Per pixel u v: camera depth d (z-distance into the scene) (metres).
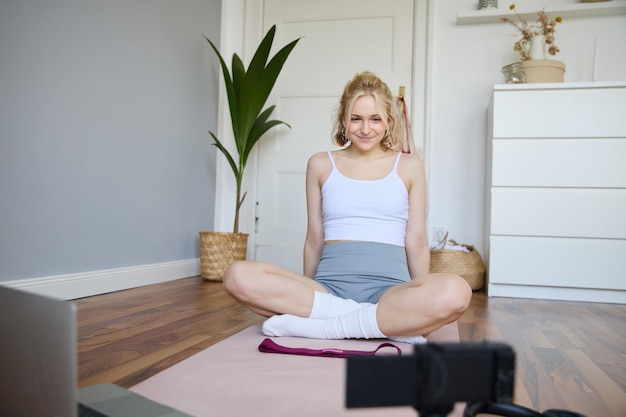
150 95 2.40
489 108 2.82
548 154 2.51
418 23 3.03
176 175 2.67
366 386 0.43
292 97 3.22
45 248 1.80
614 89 2.44
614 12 2.77
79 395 0.83
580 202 2.47
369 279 1.40
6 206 1.63
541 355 1.29
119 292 2.15
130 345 1.24
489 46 2.96
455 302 1.17
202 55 2.91
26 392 0.63
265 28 3.27
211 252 2.66
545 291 2.52
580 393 0.97
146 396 0.85
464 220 2.97
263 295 1.33
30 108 1.71
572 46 2.85
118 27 2.15
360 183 1.49
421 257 1.52
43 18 1.75
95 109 2.03
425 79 3.01
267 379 0.95
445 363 0.44
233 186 3.24
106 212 2.12
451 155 2.99
